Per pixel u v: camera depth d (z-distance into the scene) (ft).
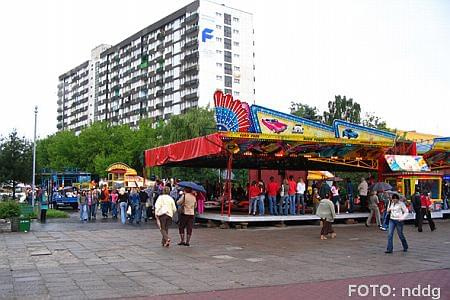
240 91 328.49
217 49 318.24
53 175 133.28
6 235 55.62
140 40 372.99
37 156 254.27
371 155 81.00
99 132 233.76
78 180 134.62
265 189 88.89
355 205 90.48
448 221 83.35
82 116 472.85
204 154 64.69
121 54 401.90
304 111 171.94
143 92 367.86
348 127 71.05
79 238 52.85
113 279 30.40
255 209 70.33
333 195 75.72
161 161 77.66
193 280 30.27
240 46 330.95
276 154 74.84
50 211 90.68
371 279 31.12
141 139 232.94
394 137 75.41
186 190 49.08
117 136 236.43
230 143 63.36
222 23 322.14
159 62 349.61
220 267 35.17
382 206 71.61
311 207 90.68
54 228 64.23
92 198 82.43
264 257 40.29
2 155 154.61
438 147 87.51
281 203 71.87
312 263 37.42
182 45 325.42
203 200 73.82
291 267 35.47
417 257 41.04
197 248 45.57
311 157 79.46
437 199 84.07
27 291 26.78
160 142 168.96
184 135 154.61
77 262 36.99
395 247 47.75
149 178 145.48
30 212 79.56
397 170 79.61
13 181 159.33
